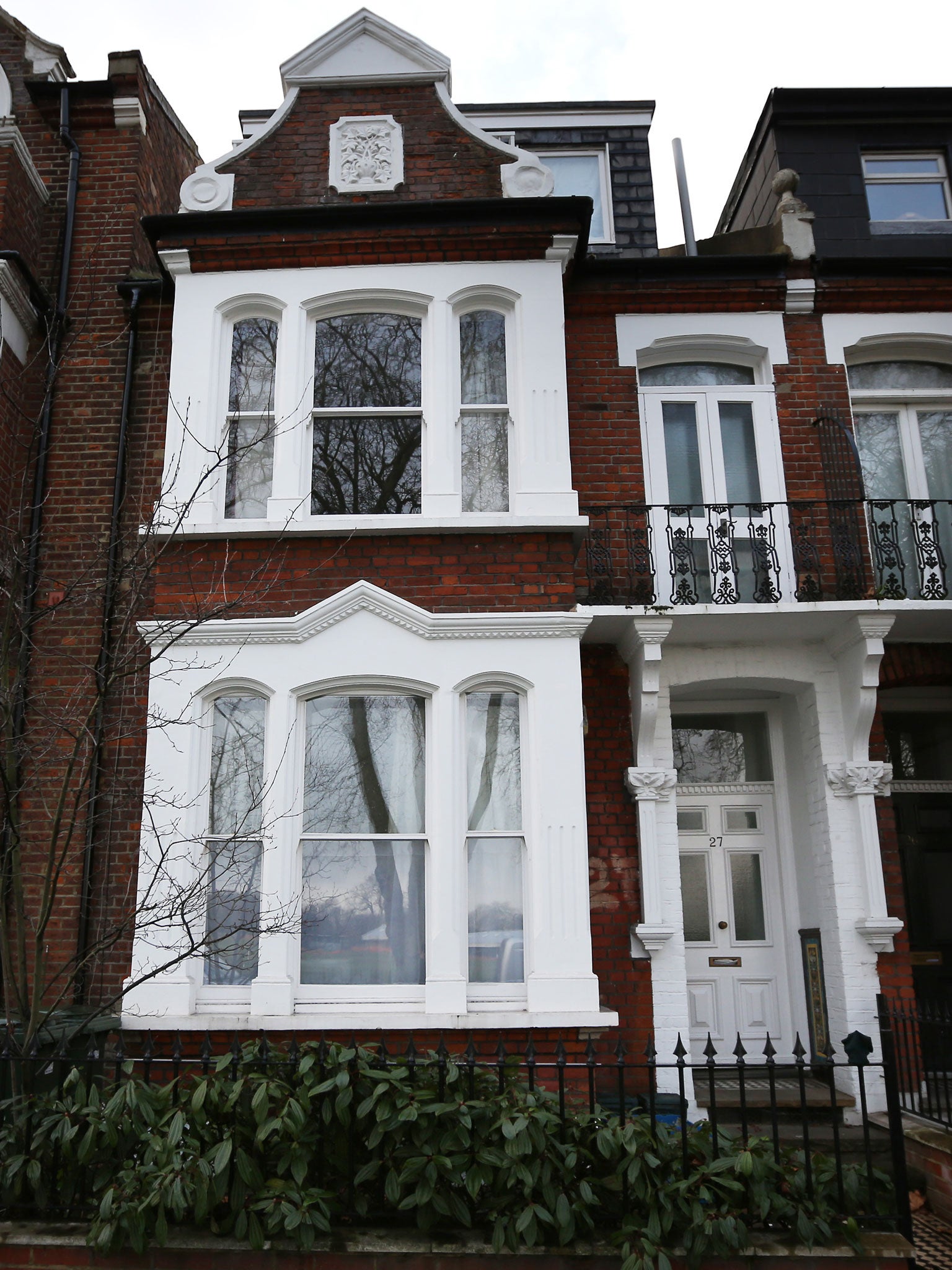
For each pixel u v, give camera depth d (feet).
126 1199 13.70
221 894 23.34
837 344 30.04
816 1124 23.97
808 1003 27.71
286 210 26.78
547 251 27.14
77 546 27.76
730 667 27.68
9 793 17.67
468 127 28.71
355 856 23.76
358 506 26.05
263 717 24.52
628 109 36.63
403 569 25.08
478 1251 13.56
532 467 25.64
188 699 24.07
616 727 27.30
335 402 26.86
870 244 32.24
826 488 28.71
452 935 22.66
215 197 27.73
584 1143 14.43
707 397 30.22
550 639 24.44
